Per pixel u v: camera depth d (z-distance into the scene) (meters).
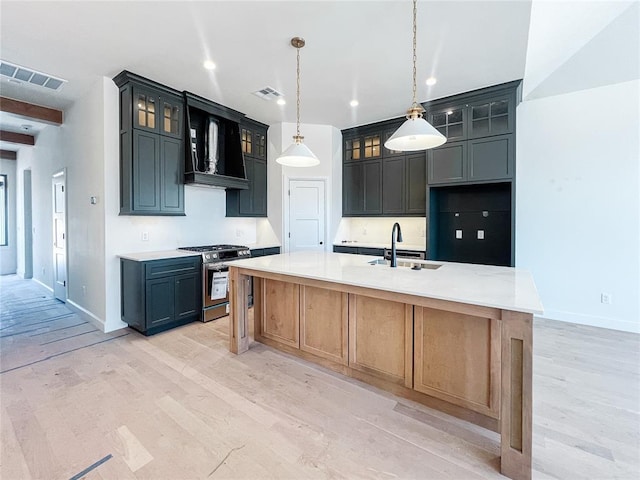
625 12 3.03
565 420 1.97
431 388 2.10
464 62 3.14
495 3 2.27
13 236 7.37
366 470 1.59
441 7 2.31
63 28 2.55
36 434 1.84
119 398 2.22
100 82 3.48
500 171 3.76
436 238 4.50
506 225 4.09
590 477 1.53
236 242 5.12
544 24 3.35
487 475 1.56
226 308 4.19
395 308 2.27
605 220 3.61
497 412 1.87
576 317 3.78
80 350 3.05
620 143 3.51
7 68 3.25
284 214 5.11
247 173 4.91
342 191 5.50
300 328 2.85
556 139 3.84
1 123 4.97
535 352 2.96
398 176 4.91
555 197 3.86
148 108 3.59
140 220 3.85
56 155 4.77
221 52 2.94
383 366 2.34
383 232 5.48
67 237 4.43
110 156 3.52
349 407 2.13
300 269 2.54
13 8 2.29
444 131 4.11
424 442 1.79
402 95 3.95
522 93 3.85
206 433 1.86
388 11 2.36
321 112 4.57
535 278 4.00
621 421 1.96
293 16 2.41
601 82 3.54
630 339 3.27
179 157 3.90
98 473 1.56
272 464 1.62
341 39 2.73
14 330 3.62
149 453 1.69
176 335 3.46
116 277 3.63
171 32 2.62
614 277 3.57
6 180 7.21
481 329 1.91
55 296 5.08
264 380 2.48
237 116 4.60
